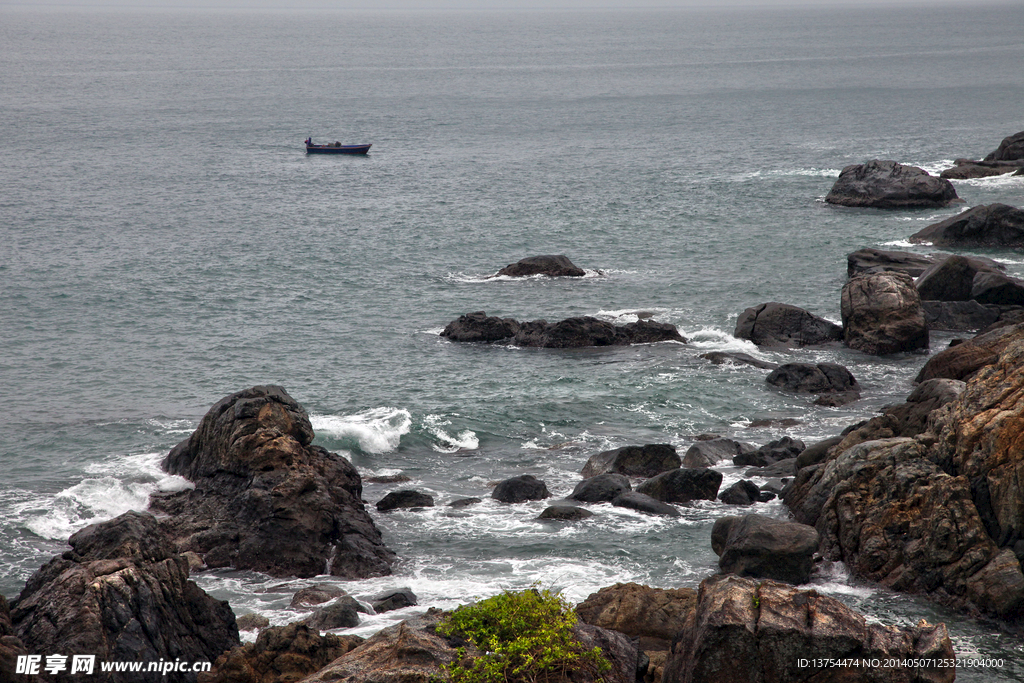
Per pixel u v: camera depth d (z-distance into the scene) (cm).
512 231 13012
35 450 5906
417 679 2691
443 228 13225
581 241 12338
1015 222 11000
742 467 5578
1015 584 3559
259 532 4400
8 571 4381
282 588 4172
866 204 13825
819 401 6775
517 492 5184
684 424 6462
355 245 12225
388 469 5775
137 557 3312
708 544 4481
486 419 6575
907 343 7788
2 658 2838
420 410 6712
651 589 3650
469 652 2850
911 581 3866
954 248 11081
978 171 15775
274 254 11669
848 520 4147
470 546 4559
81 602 3058
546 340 8194
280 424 5044
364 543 4444
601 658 2856
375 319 9138
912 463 4184
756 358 7744
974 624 3594
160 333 8612
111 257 11400
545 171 18325
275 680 3102
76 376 7456
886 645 2662
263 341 8431
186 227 13250
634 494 5038
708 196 15200
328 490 4662
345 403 6881
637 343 8238
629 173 17812
